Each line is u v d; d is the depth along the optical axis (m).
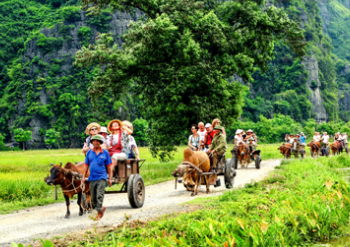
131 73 36.59
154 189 22.08
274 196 14.43
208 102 36.66
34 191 20.17
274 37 42.06
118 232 11.05
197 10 37.56
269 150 73.38
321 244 11.93
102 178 13.19
